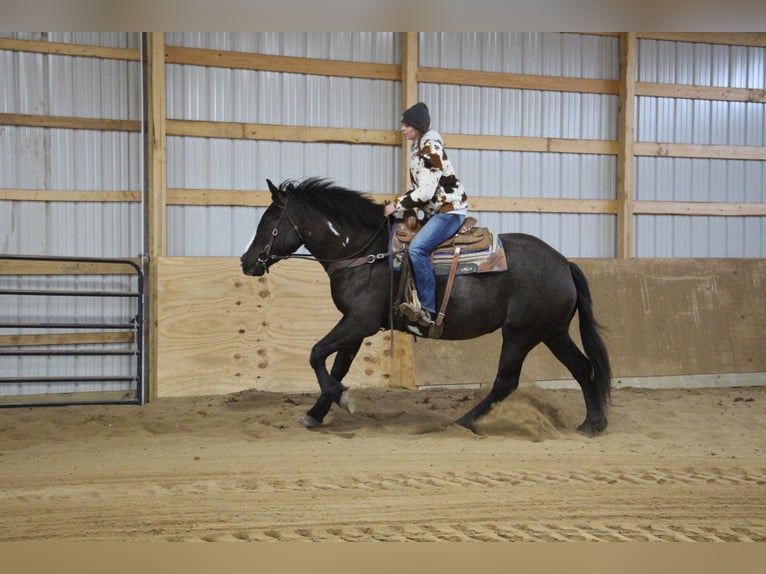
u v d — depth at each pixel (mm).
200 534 3824
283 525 3951
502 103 9328
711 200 10102
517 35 9359
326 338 6180
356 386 8508
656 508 4320
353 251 6180
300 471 4938
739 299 9586
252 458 5270
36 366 7727
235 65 8391
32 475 4832
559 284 6141
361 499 4371
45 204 7809
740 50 10172
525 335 6148
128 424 6629
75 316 7832
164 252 8078
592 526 4027
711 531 3994
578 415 7160
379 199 8922
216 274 8062
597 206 9648
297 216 6207
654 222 9875
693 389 9008
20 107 7711
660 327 9211
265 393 8008
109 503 4262
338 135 8734
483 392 8094
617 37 9703
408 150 8812
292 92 8625
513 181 9383
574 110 9617
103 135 7988
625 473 4988
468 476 4852
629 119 9594
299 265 8328
